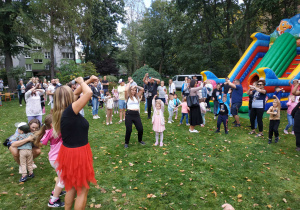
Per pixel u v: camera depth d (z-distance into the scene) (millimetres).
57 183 3004
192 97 6922
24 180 3855
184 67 26328
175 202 3254
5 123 8508
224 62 24125
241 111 10438
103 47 35719
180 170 4309
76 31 21375
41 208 3092
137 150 5461
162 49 35938
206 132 7133
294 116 5426
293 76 10906
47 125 3049
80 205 2303
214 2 21047
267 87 9875
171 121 8586
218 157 5016
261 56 13078
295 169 4371
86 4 23297
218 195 3449
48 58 42562
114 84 20547
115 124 8266
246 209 3109
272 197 3400
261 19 20188
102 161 4781
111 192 3523
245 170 4336
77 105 2227
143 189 3617
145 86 9133
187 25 23750
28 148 3916
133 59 38594
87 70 21828
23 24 19453
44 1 18875
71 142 2281
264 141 6148
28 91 5508
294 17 12508
